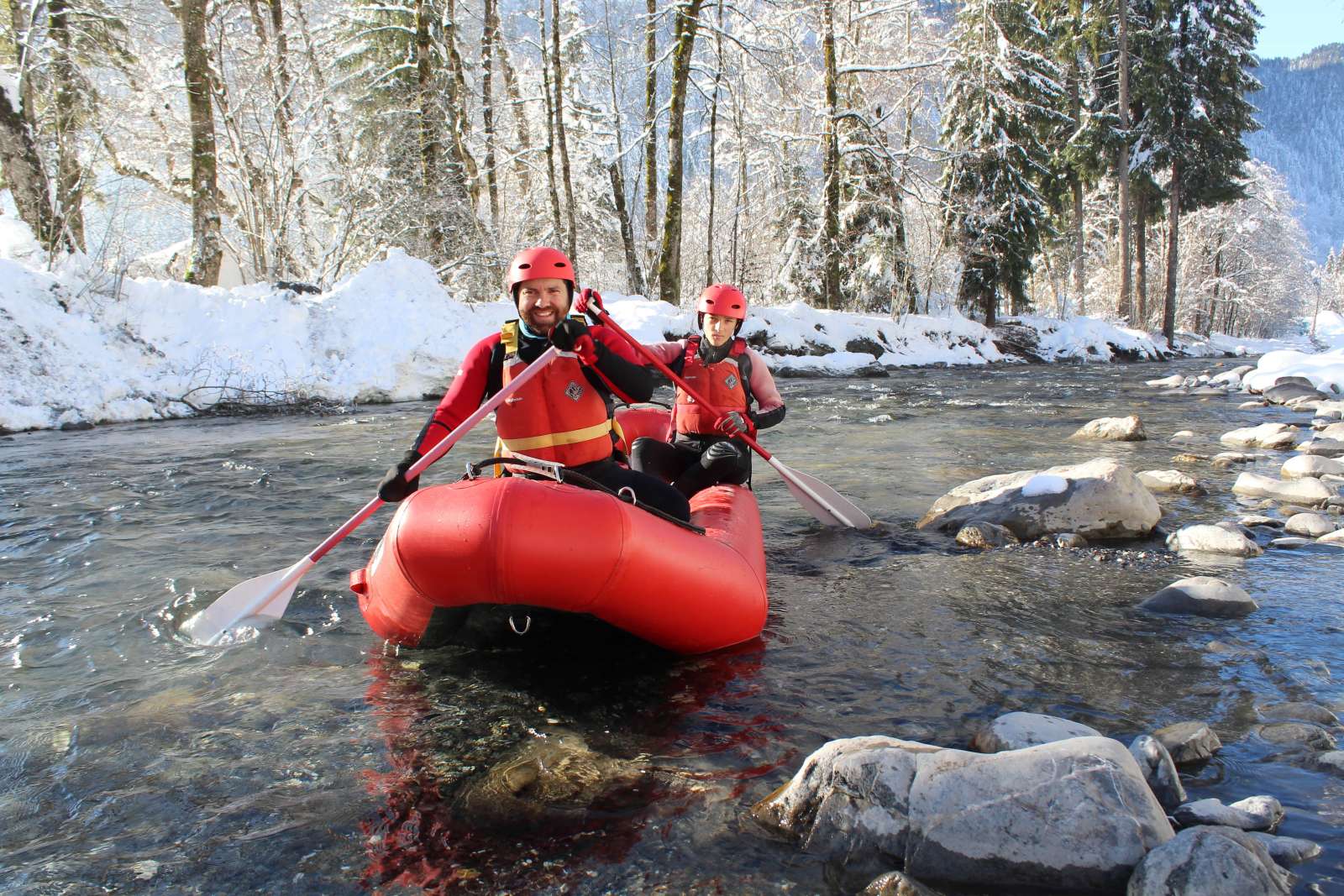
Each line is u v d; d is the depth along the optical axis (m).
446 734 2.62
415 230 17.48
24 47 12.62
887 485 6.46
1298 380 11.80
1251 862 1.74
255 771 2.41
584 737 2.58
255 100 15.06
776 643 3.35
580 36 21.52
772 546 4.86
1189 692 2.83
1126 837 1.88
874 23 24.62
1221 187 31.41
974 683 2.94
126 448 8.01
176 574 4.21
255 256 14.93
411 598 2.99
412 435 8.78
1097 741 2.09
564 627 3.49
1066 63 31.77
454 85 19.84
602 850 2.03
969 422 10.04
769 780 2.32
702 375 4.87
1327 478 6.20
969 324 24.47
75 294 10.59
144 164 17.03
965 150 25.19
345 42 20.06
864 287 25.53
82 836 2.12
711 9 20.11
